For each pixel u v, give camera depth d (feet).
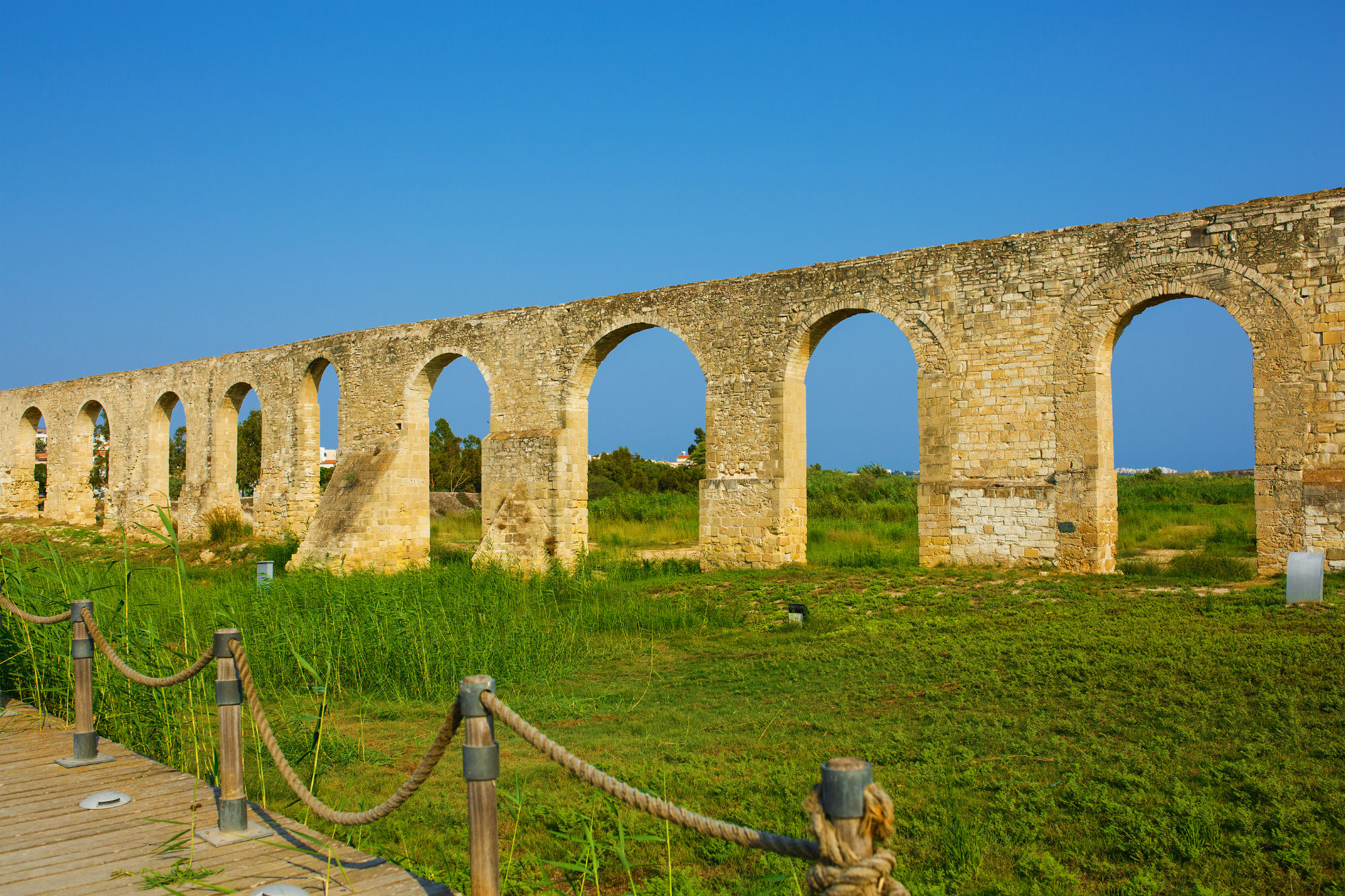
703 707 33.86
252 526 104.99
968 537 59.72
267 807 24.82
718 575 63.62
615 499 139.13
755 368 67.97
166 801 22.04
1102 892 18.95
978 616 44.68
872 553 71.20
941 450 61.21
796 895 18.53
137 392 118.83
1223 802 22.24
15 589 36.94
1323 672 30.42
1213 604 42.55
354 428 90.58
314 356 94.84
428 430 88.02
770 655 41.29
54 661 33.17
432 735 32.58
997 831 21.34
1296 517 50.06
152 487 116.37
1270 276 51.06
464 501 157.07
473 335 82.38
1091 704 29.84
